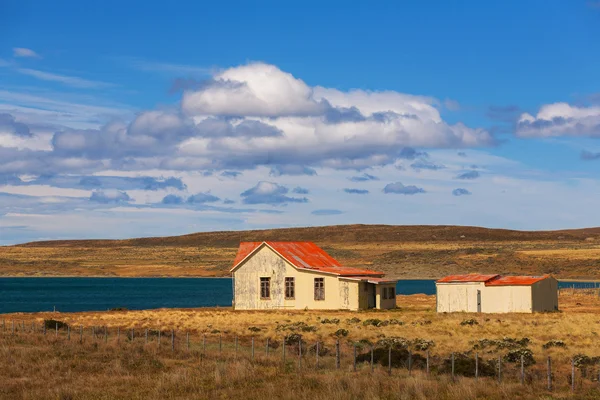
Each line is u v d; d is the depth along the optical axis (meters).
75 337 47.19
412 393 26.53
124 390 28.30
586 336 47.44
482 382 28.42
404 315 65.50
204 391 27.80
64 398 26.70
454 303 69.62
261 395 26.28
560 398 25.59
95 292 169.88
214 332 52.81
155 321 62.12
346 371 32.31
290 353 39.69
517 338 46.66
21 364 34.53
